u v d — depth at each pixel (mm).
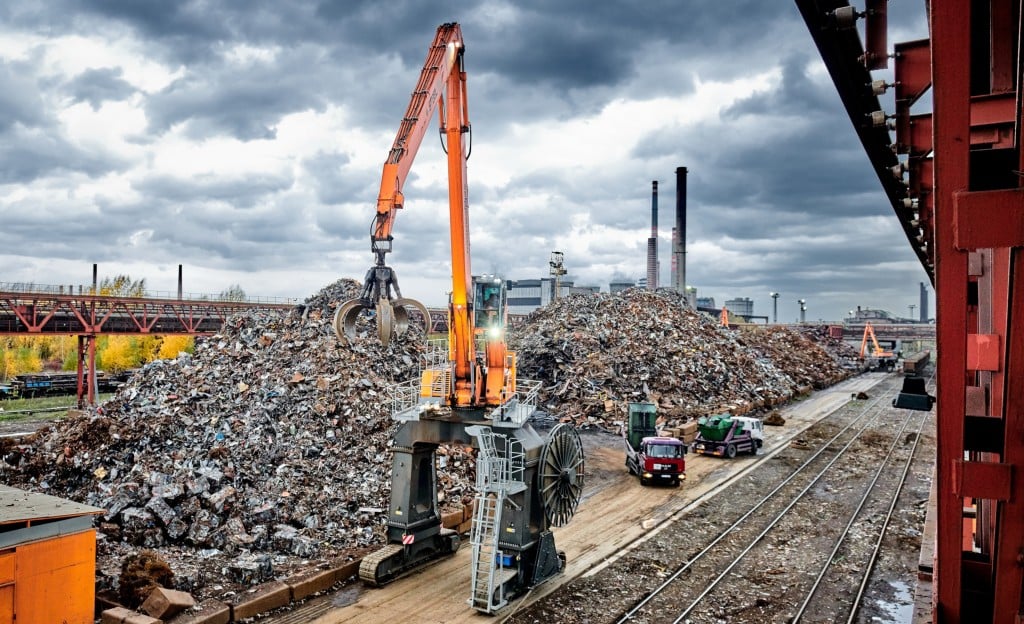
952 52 4574
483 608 14672
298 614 14398
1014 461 5023
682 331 53594
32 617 11328
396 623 14039
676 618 14703
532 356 45469
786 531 20906
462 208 16156
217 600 14102
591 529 21031
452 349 16609
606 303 55031
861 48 7180
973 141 6500
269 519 18688
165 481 19125
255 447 22453
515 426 15461
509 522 15750
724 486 26562
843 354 98562
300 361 28922
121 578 14266
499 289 17438
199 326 47906
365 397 26719
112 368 68250
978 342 6512
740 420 32906
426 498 17844
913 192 12023
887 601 15711
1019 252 4719
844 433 38812
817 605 15461
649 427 30312
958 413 5129
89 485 20578
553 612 14859
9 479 20766
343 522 19156
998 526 5289
